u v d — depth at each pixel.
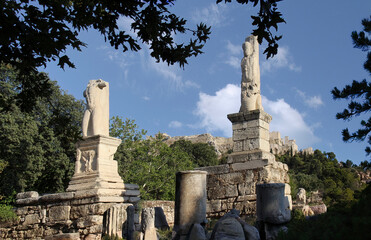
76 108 33.66
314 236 5.51
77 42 10.76
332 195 46.94
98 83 18.27
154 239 11.99
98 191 16.06
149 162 36.31
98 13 10.62
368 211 5.35
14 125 26.22
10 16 9.62
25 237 17.55
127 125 37.28
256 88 16.72
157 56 11.06
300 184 53.41
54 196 17.14
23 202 18.31
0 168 23.92
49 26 10.39
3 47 10.49
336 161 89.56
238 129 16.25
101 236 14.66
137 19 10.64
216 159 74.69
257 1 8.69
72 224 16.33
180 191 9.57
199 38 10.95
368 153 15.26
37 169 26.97
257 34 9.09
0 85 28.03
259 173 15.08
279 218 8.84
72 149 30.27
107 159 17.44
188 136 94.12
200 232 8.94
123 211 14.45
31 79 11.85
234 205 15.16
